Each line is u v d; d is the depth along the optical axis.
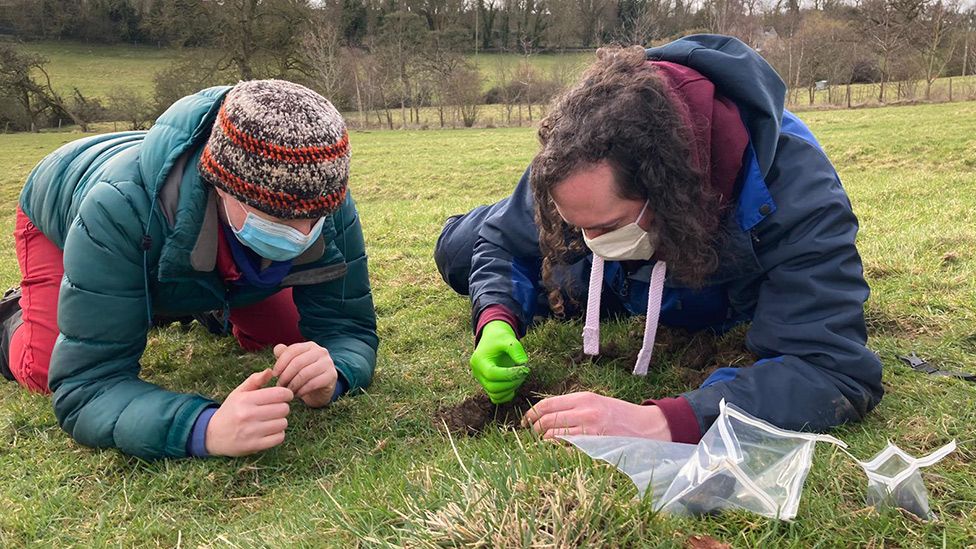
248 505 2.24
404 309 4.11
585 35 44.88
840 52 33.78
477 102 33.69
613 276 2.71
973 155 11.12
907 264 3.88
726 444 1.74
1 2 51.72
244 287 2.75
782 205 2.15
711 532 1.68
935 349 2.80
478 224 3.57
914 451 2.07
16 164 21.45
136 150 2.54
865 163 11.98
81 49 50.88
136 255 2.42
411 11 46.59
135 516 2.20
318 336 3.05
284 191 2.10
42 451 2.61
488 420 2.63
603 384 2.77
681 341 2.99
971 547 1.62
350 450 2.50
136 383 2.50
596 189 1.90
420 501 1.83
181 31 32.66
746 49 2.22
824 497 1.80
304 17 32.84
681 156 1.90
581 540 1.61
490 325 2.62
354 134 29.33
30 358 3.02
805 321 2.12
